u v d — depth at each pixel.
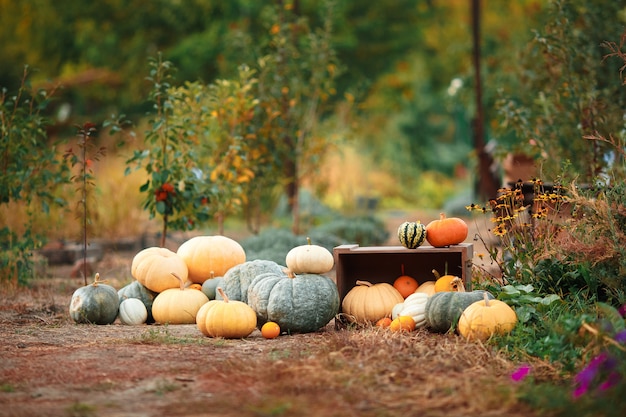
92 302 8.90
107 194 16.55
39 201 13.44
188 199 11.84
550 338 6.70
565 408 5.29
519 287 8.06
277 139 15.88
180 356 7.00
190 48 27.64
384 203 29.73
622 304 7.62
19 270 11.42
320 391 5.77
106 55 30.00
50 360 6.88
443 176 39.00
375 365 6.34
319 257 8.28
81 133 11.43
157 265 9.20
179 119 12.16
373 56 30.38
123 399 5.66
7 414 5.29
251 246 13.12
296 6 20.33
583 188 9.10
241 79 14.57
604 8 14.32
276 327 7.99
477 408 5.36
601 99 12.54
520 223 9.10
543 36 13.10
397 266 9.09
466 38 32.72
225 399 5.61
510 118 13.08
